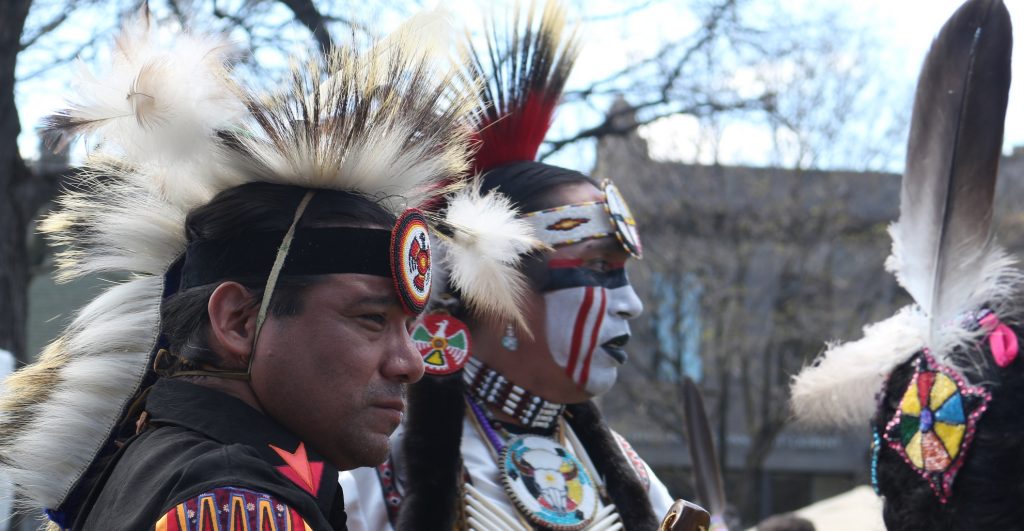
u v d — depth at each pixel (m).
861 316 25.45
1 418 2.33
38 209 8.98
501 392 3.28
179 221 2.33
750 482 26.08
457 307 3.25
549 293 3.21
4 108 7.86
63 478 2.29
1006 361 2.54
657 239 24.80
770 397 26.11
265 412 2.05
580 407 3.45
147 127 2.15
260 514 1.77
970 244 2.81
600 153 20.88
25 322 8.32
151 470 1.90
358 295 2.05
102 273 2.46
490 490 3.17
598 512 3.23
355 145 2.16
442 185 3.09
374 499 3.11
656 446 28.94
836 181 24.91
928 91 3.08
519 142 3.47
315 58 2.26
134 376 2.29
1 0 7.81
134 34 2.29
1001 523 2.49
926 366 2.65
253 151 2.14
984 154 2.91
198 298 2.09
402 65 2.32
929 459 2.56
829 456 33.31
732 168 25.12
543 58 3.51
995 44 3.00
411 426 3.09
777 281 25.81
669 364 27.62
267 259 2.05
